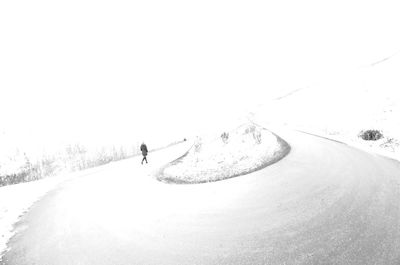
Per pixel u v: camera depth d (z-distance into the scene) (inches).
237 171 438.6
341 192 261.7
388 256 151.3
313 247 173.8
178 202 324.2
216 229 229.6
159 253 203.5
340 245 170.4
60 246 242.8
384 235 173.0
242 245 194.5
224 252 189.0
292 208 244.2
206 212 273.4
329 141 589.6
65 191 480.4
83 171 762.8
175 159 701.3
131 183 486.3
